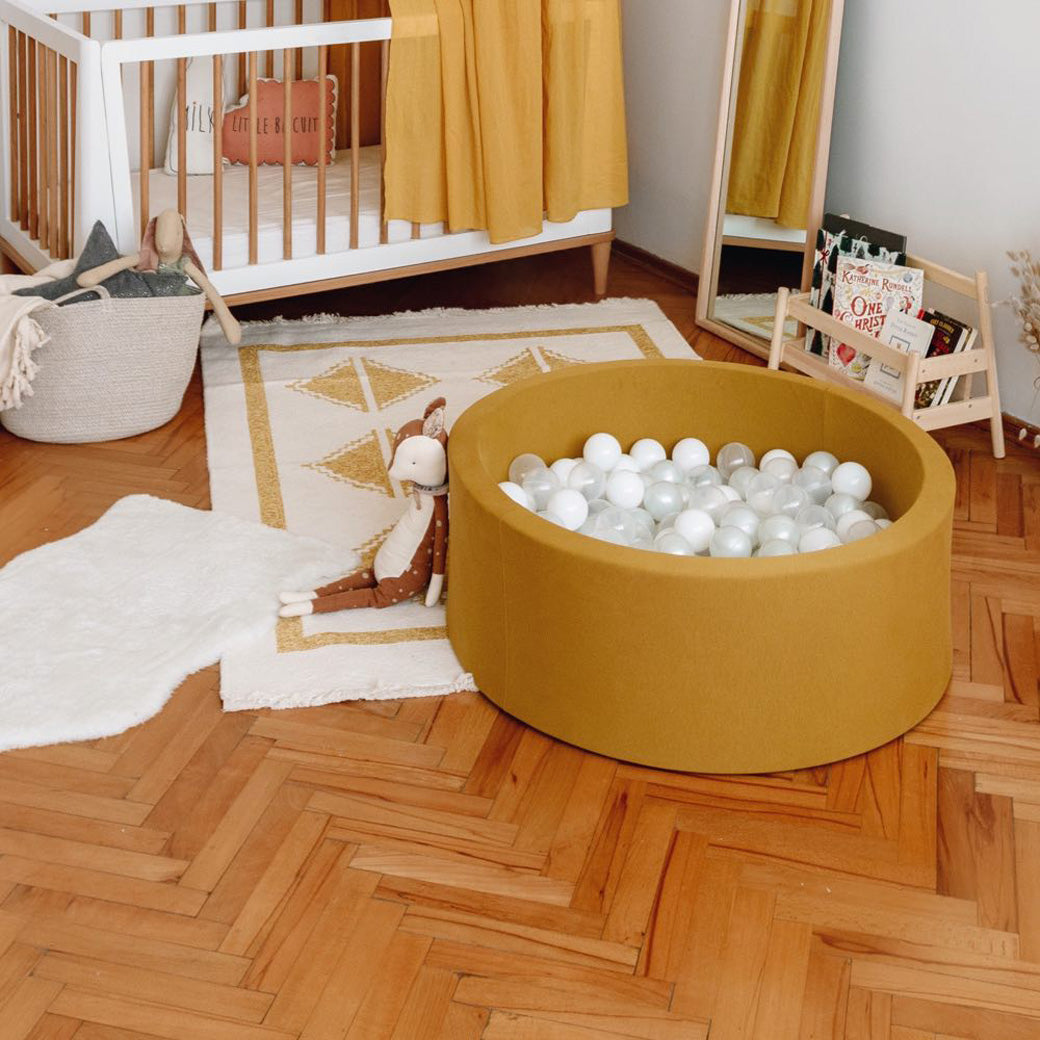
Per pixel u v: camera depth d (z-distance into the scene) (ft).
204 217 11.85
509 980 5.95
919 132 11.19
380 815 6.89
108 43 10.21
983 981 6.01
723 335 12.82
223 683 7.78
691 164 13.88
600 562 6.78
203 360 11.88
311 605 8.39
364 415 11.01
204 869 6.52
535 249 13.05
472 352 12.23
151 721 7.52
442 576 8.41
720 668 6.88
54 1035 5.64
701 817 6.93
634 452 9.18
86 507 9.61
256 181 11.27
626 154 13.15
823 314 10.86
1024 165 10.38
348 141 14.42
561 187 12.51
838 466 8.74
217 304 10.52
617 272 14.51
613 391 9.14
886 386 10.44
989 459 10.68
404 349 12.24
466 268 14.40
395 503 9.76
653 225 14.64
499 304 13.46
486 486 7.47
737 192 12.40
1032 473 10.48
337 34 11.03
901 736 7.54
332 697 7.69
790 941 6.20
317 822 6.82
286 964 6.00
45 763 7.18
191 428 10.82
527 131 12.10
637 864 6.62
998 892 6.50
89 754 7.26
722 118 12.34
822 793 7.11
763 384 9.00
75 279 10.02
